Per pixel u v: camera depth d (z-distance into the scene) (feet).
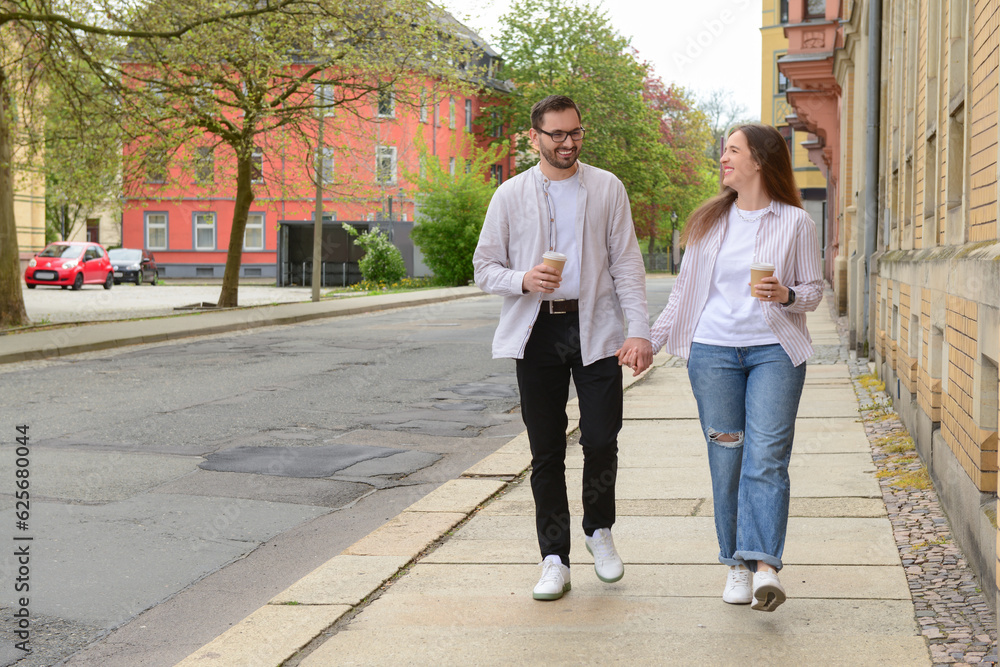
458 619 12.89
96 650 12.51
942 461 17.53
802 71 72.84
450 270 129.49
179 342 58.95
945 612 12.53
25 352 49.24
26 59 65.92
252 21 68.95
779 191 12.82
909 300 24.29
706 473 21.68
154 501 20.20
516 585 14.28
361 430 28.76
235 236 87.15
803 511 17.92
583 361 13.00
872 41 38.47
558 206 13.11
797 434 25.43
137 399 34.83
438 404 33.76
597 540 13.70
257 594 14.69
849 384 34.55
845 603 13.03
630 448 24.72
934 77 23.04
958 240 17.87
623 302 13.25
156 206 177.68
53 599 14.39
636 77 164.55
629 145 166.40
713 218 13.04
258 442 26.78
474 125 176.55
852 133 65.36
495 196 13.37
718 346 12.78
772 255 12.62
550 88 162.40
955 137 18.97
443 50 80.74
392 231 138.21
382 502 20.35
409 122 155.53
